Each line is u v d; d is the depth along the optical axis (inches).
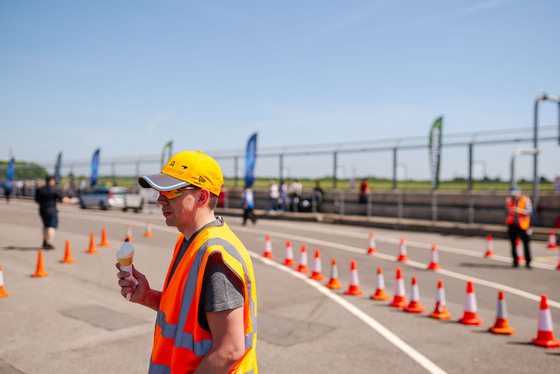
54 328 238.4
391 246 594.9
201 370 66.0
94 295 306.5
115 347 213.6
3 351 205.2
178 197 75.2
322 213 993.5
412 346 223.6
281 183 1033.5
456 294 337.4
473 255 528.7
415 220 849.5
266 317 269.9
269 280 371.9
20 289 317.4
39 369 187.0
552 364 202.1
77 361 196.4
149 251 502.3
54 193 492.1
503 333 243.9
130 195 1136.8
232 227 804.6
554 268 450.9
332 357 208.1
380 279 318.3
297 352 213.8
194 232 76.2
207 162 77.4
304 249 415.2
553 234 598.9
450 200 823.1
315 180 997.8
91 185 1503.4
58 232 662.5
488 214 773.3
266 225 858.1
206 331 69.2
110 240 583.2
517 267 452.8
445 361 204.7
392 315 277.7
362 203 928.9
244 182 1048.2
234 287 68.2
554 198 717.9
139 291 84.7
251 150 1038.4
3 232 644.7
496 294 339.3
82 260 432.8
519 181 760.3
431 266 434.3
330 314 277.6
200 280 68.4
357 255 518.0
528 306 306.3
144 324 247.4
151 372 73.4
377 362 202.5
